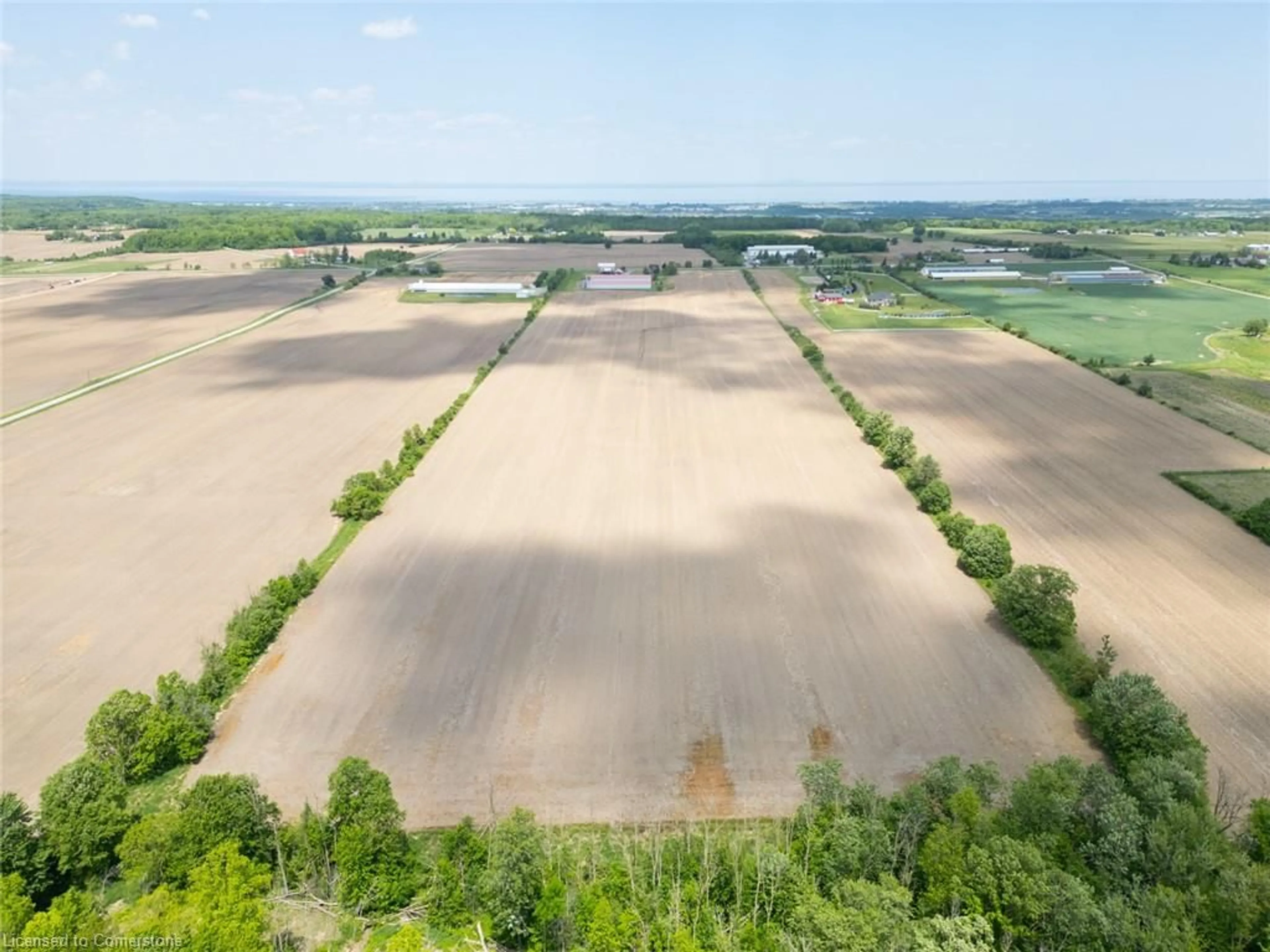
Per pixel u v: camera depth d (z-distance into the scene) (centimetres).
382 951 3294
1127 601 5775
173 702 4484
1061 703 4791
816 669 5084
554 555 6525
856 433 9381
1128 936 2961
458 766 4344
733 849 3738
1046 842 3334
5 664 5188
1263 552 6462
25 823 3634
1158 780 3625
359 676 5062
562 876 3669
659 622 5594
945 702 4794
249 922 3116
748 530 6938
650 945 3247
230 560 6494
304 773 4309
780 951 3145
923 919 3225
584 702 4816
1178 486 7762
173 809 4044
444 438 9319
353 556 6538
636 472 8244
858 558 6438
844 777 4234
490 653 5275
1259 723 4575
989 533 6116
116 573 6300
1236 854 3262
